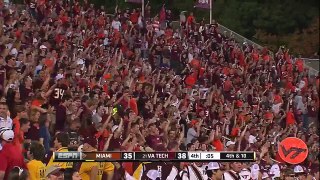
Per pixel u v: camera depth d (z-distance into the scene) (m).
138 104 19.30
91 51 23.88
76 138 11.77
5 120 11.53
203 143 15.35
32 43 21.48
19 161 9.82
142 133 15.13
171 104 19.98
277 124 24.16
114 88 18.98
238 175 13.08
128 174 11.65
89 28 28.38
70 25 26.64
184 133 18.50
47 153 11.46
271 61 32.66
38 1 27.06
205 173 12.64
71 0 29.80
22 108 12.09
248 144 17.98
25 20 24.19
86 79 18.52
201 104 22.30
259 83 29.61
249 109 24.56
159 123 16.75
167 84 22.67
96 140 13.23
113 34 27.62
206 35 32.81
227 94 26.22
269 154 17.48
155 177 12.12
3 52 17.03
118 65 22.77
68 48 23.02
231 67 29.75
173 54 28.62
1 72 14.88
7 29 21.45
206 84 27.05
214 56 30.77
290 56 34.19
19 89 15.07
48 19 26.16
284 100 27.64
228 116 21.69
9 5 26.44
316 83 31.52
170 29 31.62
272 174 15.33
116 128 14.44
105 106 16.50
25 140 12.09
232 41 34.12
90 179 10.76
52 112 14.71
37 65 18.41
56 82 16.11
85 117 14.03
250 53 32.78
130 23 29.62
